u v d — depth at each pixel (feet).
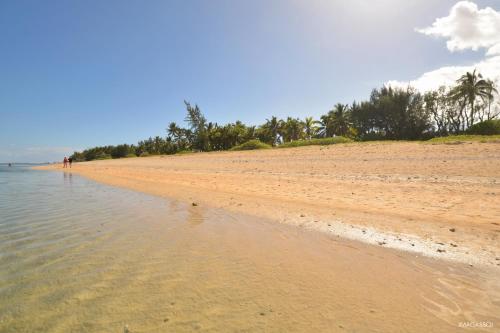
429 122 196.54
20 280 13.15
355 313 10.03
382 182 37.19
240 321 9.66
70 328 9.48
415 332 8.96
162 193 39.65
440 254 15.28
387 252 15.88
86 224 23.13
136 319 9.89
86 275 13.56
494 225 19.06
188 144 273.75
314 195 32.40
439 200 26.45
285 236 19.16
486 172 38.04
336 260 14.93
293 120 242.78
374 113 207.62
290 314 10.03
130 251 16.70
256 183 43.65
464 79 156.35
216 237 19.16
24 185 60.03
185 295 11.51
